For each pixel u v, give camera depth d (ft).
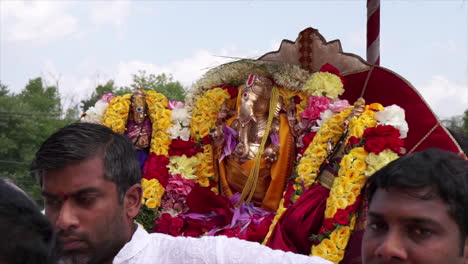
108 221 7.50
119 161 7.58
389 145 12.13
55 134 7.54
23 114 95.55
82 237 7.38
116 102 15.90
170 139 15.55
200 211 14.42
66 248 7.35
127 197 7.79
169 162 15.39
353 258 11.89
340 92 14.73
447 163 5.56
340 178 12.23
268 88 15.05
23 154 92.53
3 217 4.65
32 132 94.43
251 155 14.83
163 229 14.25
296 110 14.96
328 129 13.47
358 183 12.12
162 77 73.26
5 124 94.07
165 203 15.08
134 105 15.69
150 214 14.57
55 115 102.37
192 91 16.02
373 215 5.71
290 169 14.79
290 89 15.07
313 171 13.28
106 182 7.47
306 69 15.72
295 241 12.59
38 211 4.87
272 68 15.24
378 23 16.94
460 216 5.43
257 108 14.99
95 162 7.41
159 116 15.65
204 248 7.45
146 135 15.69
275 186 14.74
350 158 12.26
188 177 15.21
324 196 12.79
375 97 15.12
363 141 12.42
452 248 5.45
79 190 7.36
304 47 15.72
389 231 5.55
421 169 5.50
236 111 15.53
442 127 14.14
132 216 7.84
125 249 7.59
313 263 7.27
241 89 15.30
